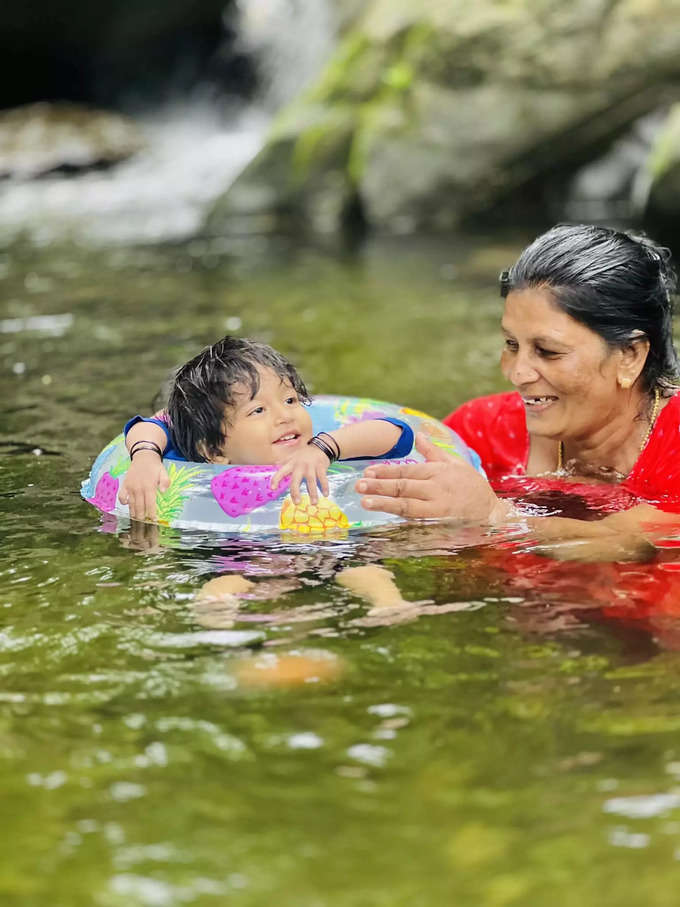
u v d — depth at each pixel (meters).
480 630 2.16
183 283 6.82
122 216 10.10
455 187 9.23
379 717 1.84
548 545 2.59
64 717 1.86
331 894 1.41
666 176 7.91
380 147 9.20
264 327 5.51
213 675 1.99
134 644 2.12
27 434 3.76
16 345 5.23
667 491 2.93
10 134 13.06
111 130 13.41
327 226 9.28
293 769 1.69
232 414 2.91
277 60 14.64
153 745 1.77
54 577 2.46
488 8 9.12
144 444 2.99
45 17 14.22
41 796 1.64
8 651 2.10
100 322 5.72
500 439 3.26
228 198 9.54
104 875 1.46
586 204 9.56
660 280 2.85
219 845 1.52
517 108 9.03
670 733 1.77
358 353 4.90
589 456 3.09
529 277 2.81
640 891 1.41
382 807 1.59
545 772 1.67
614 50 8.80
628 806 1.58
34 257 7.93
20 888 1.44
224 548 2.62
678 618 2.19
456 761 1.71
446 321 5.55
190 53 15.20
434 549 2.59
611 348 2.82
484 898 1.40
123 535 2.73
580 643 2.09
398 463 2.88
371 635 2.14
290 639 2.13
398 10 9.57
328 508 2.73
